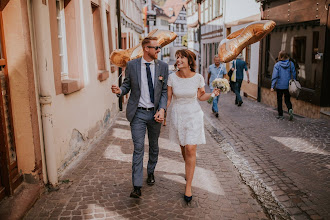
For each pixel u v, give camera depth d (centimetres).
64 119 484
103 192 410
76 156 540
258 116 915
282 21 1045
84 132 588
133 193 393
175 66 412
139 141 398
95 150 596
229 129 766
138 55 522
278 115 866
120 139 680
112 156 560
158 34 545
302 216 349
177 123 400
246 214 357
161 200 389
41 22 386
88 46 636
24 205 347
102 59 805
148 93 397
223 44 464
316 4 829
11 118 367
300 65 944
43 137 409
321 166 494
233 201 388
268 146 610
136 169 395
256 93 1293
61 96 473
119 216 350
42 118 404
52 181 419
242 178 459
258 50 1268
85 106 600
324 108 823
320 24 803
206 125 822
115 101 939
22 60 362
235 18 1625
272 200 389
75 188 421
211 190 420
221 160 541
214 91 410
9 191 349
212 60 2281
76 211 360
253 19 1339
